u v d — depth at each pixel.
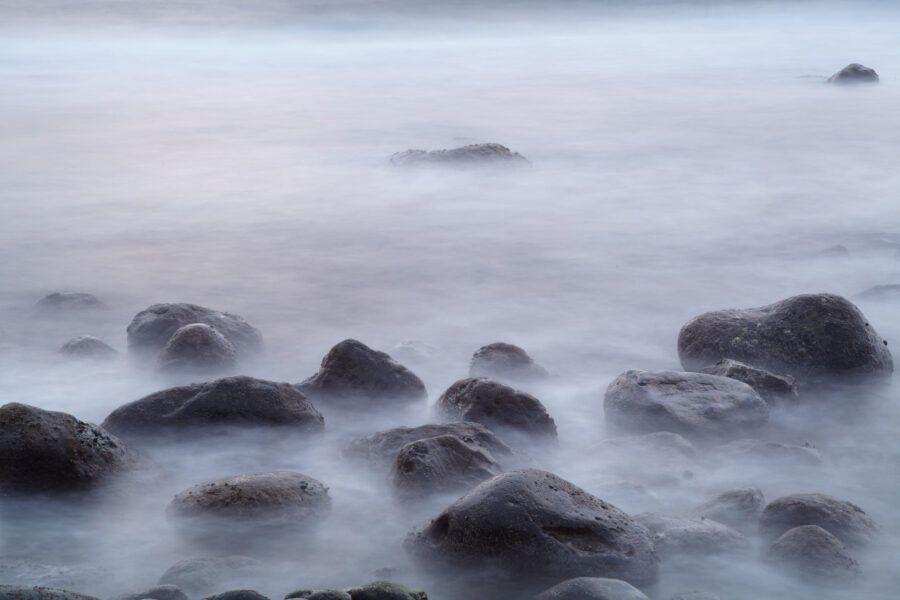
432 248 14.95
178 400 7.97
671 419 8.09
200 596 5.84
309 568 6.25
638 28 62.38
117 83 38.56
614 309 11.95
